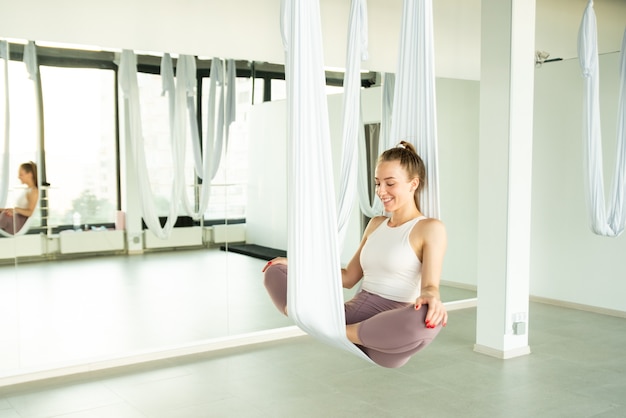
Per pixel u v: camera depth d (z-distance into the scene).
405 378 4.64
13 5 4.51
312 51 2.44
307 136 2.43
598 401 4.18
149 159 5.05
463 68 6.94
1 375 4.50
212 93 5.34
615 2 8.11
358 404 4.11
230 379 4.62
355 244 6.28
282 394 4.30
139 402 4.15
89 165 4.82
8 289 4.54
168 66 5.13
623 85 5.43
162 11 5.08
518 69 5.09
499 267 5.18
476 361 5.07
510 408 4.05
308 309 2.46
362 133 6.25
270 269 2.72
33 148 4.61
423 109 2.83
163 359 5.11
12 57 4.53
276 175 5.68
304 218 2.43
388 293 2.46
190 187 5.25
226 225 5.44
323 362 5.03
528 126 5.19
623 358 5.16
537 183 7.34
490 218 5.25
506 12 5.06
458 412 3.98
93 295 4.85
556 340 5.72
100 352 4.89
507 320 5.16
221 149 5.39
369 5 6.25
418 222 2.42
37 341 4.64
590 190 5.50
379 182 2.48
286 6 2.46
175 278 5.21
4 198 4.52
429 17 2.82
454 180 6.88
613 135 6.64
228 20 5.40
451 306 6.89
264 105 5.62
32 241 4.62
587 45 5.18
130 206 4.98
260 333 5.64
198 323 5.33
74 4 4.73
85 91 4.79
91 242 4.84
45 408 4.05
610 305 6.71
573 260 7.03
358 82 3.20
